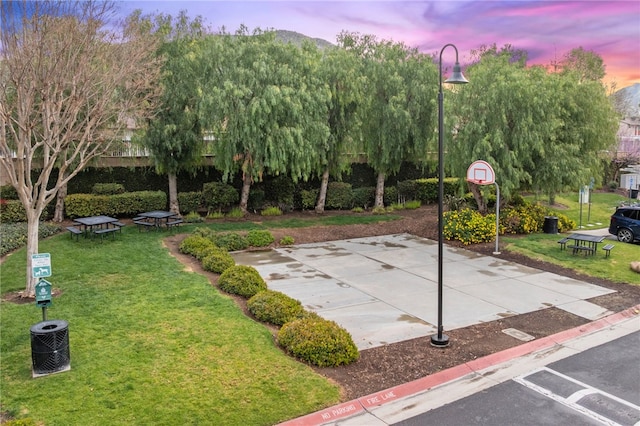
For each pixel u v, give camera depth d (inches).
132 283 398.0
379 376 266.7
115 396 225.8
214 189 757.3
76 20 369.4
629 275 491.2
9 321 308.2
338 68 752.3
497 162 637.9
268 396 234.1
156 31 643.5
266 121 654.5
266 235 610.5
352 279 464.8
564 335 337.7
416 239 665.6
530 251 584.7
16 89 337.1
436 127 778.2
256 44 676.1
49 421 204.1
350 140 805.9
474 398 249.3
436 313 374.9
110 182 740.7
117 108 452.8
